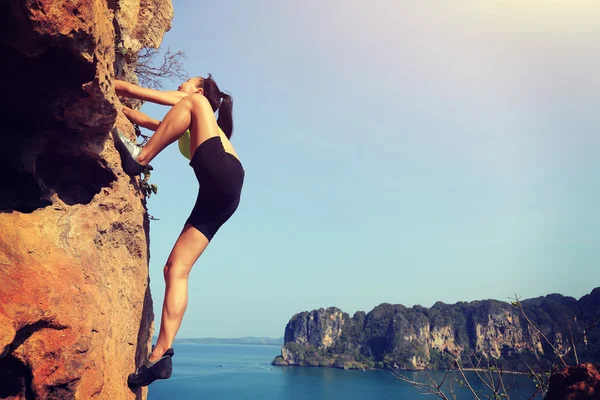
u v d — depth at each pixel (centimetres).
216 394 11262
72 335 222
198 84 362
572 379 224
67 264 249
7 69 228
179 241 306
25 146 273
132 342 332
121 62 414
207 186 305
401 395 11700
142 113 385
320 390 12912
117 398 273
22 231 238
